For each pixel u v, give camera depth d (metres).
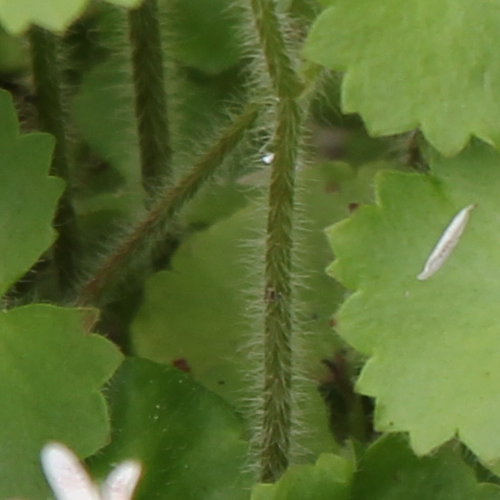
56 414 0.42
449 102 0.42
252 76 0.45
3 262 0.43
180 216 0.47
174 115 0.47
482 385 0.42
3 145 0.43
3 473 0.42
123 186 0.47
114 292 0.46
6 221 0.43
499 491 0.43
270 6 0.43
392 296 0.42
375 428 0.42
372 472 0.43
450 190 0.42
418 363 0.42
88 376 0.42
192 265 0.46
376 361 0.42
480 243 0.42
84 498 0.41
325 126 0.47
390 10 0.42
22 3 0.39
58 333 0.42
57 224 0.46
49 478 0.41
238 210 0.47
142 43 0.46
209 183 0.47
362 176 0.47
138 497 0.43
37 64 0.46
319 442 0.45
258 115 0.45
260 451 0.44
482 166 0.42
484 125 0.42
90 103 0.47
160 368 0.44
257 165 0.46
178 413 0.44
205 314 0.46
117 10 0.47
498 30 0.42
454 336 0.42
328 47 0.41
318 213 0.47
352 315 0.42
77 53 0.47
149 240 0.46
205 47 0.47
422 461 0.43
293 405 0.45
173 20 0.47
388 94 0.41
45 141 0.43
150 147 0.47
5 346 0.42
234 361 0.46
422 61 0.42
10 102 0.43
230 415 0.44
